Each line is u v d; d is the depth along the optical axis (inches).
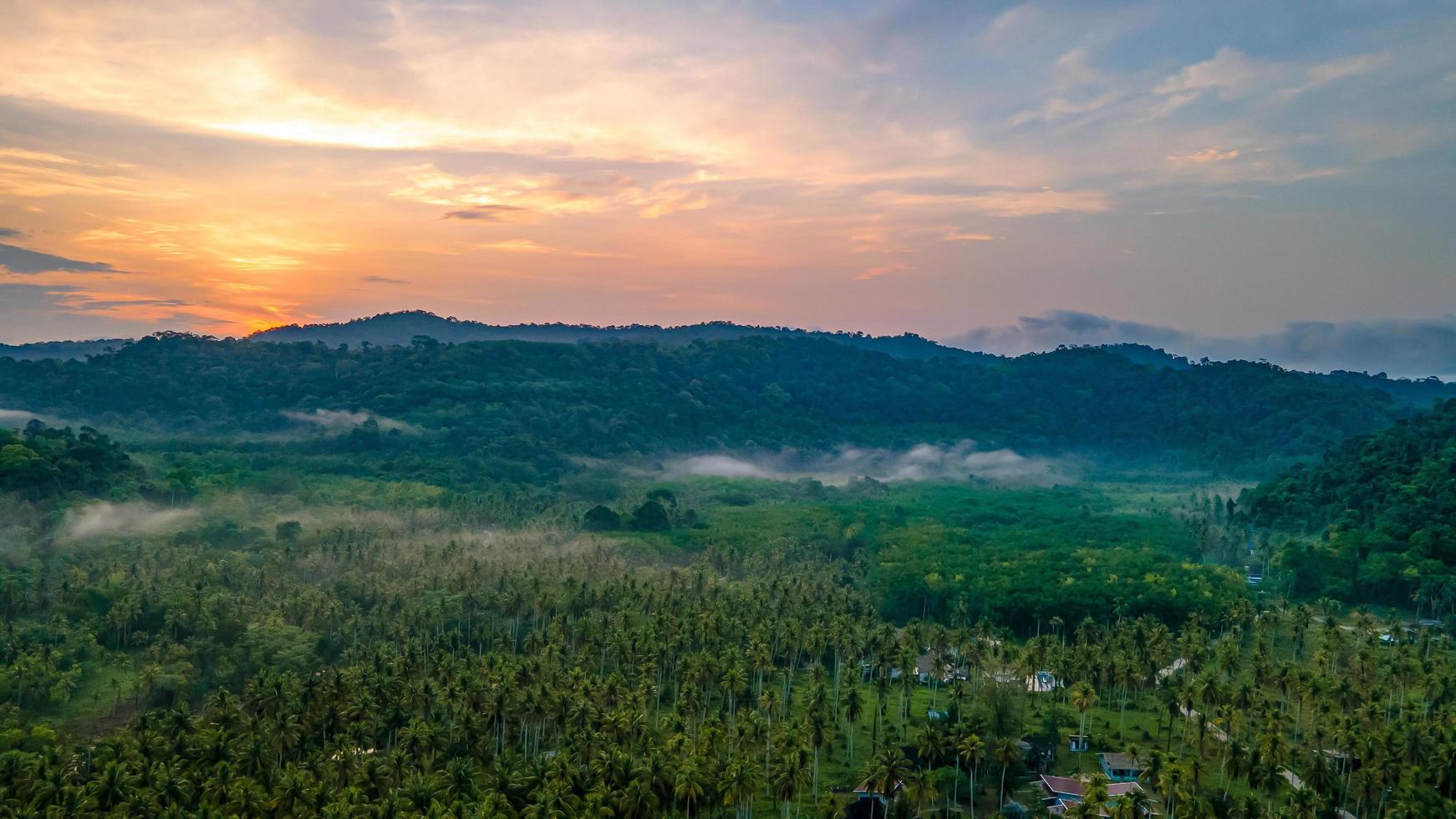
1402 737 7519.7
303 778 6766.7
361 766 7081.7
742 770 6948.8
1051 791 7760.8
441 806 6437.0
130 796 6486.2
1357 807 7445.9
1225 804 7485.2
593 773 6870.1
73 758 7746.1
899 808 7268.7
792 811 7657.5
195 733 7667.3
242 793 6550.2
